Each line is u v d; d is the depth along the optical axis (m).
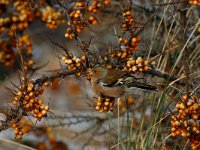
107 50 9.77
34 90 8.84
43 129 14.05
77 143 14.33
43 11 10.52
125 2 10.27
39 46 15.98
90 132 14.27
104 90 9.10
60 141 14.41
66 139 14.51
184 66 10.10
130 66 9.25
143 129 10.98
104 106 9.20
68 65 9.15
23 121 11.56
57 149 14.33
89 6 9.58
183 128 8.73
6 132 14.27
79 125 14.50
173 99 9.52
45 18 10.39
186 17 10.91
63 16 10.59
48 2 11.45
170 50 11.20
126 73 9.22
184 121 8.72
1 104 9.97
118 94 9.13
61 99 15.24
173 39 10.62
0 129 8.77
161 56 10.48
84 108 15.02
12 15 11.20
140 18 11.75
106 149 13.31
